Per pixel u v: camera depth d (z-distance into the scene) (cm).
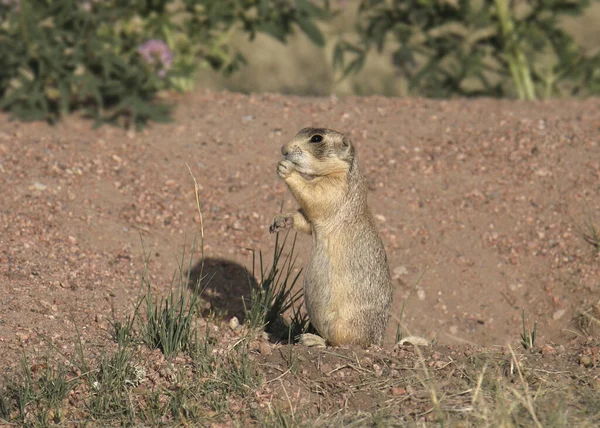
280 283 1139
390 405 805
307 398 823
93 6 1420
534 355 904
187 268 1137
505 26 1619
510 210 1278
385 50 2103
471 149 1393
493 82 1975
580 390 824
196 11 1547
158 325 904
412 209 1280
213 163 1345
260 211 1256
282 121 1459
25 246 1091
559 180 1316
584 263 1183
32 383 824
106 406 798
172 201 1256
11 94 1420
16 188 1222
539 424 721
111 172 1301
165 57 1420
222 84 2000
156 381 843
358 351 897
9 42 1388
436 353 898
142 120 1443
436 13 1625
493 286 1184
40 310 959
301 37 2159
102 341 914
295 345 916
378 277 942
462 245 1230
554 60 1781
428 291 1175
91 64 1434
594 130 1425
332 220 915
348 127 1447
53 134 1396
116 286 1051
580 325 1120
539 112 1515
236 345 903
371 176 1330
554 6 1628
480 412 773
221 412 800
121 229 1180
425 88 1711
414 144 1409
